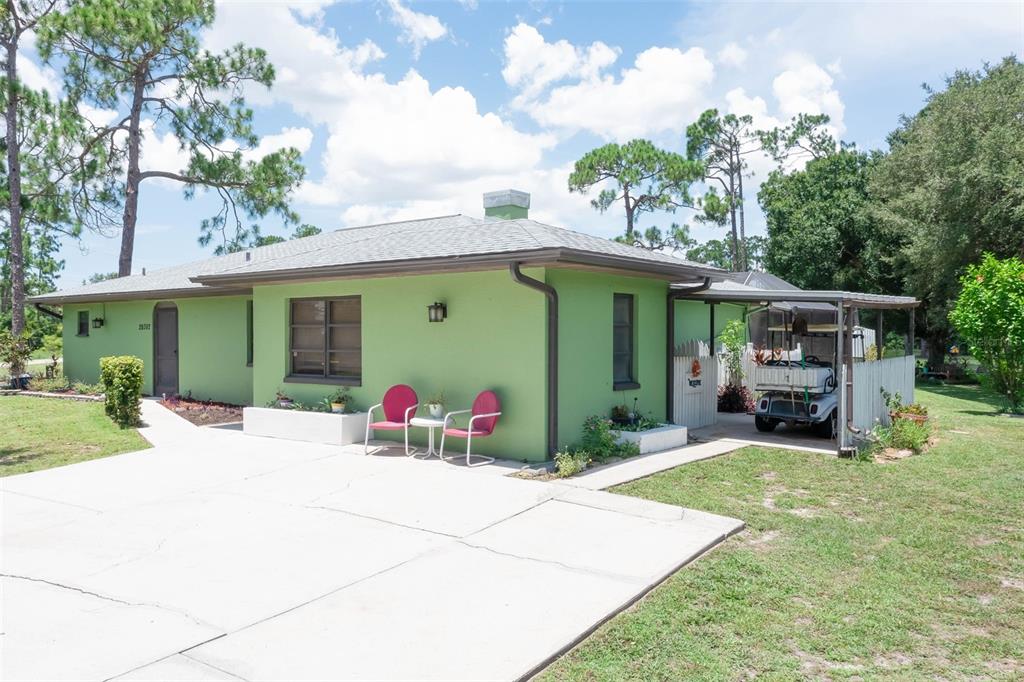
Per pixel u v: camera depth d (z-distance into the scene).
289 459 9.20
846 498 7.50
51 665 3.62
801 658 3.89
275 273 10.62
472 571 5.10
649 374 11.38
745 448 10.48
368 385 10.72
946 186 23.89
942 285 26.02
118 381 12.23
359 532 6.05
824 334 15.98
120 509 6.80
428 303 9.95
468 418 9.49
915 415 11.52
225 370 15.56
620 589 4.75
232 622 4.20
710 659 3.86
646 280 11.26
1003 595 4.86
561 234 10.56
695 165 35.47
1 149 23.11
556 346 8.89
